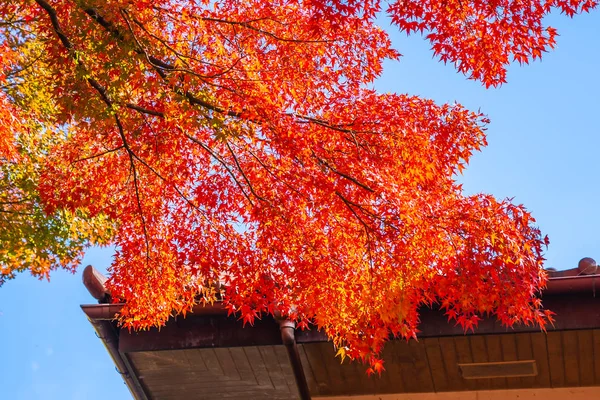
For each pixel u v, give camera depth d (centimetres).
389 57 675
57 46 624
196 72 648
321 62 679
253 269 721
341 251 696
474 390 1067
